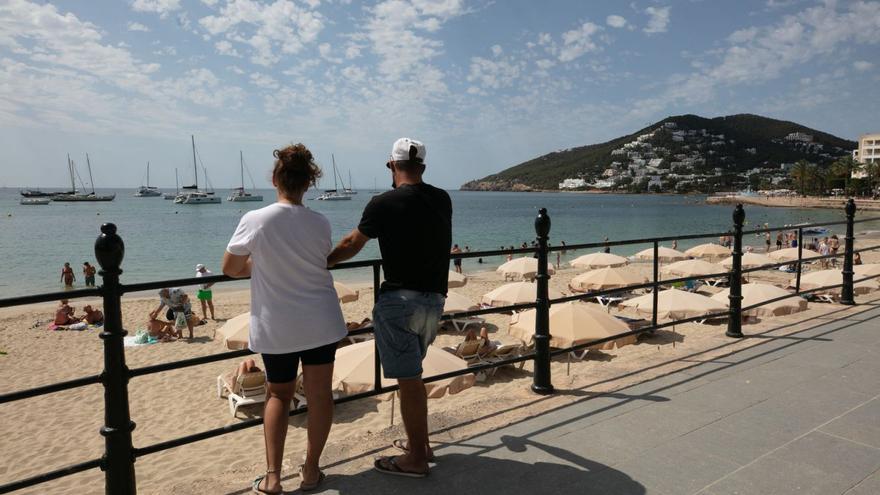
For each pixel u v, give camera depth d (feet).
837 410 12.85
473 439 11.46
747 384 14.58
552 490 9.44
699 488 9.50
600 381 15.01
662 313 44.86
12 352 44.45
